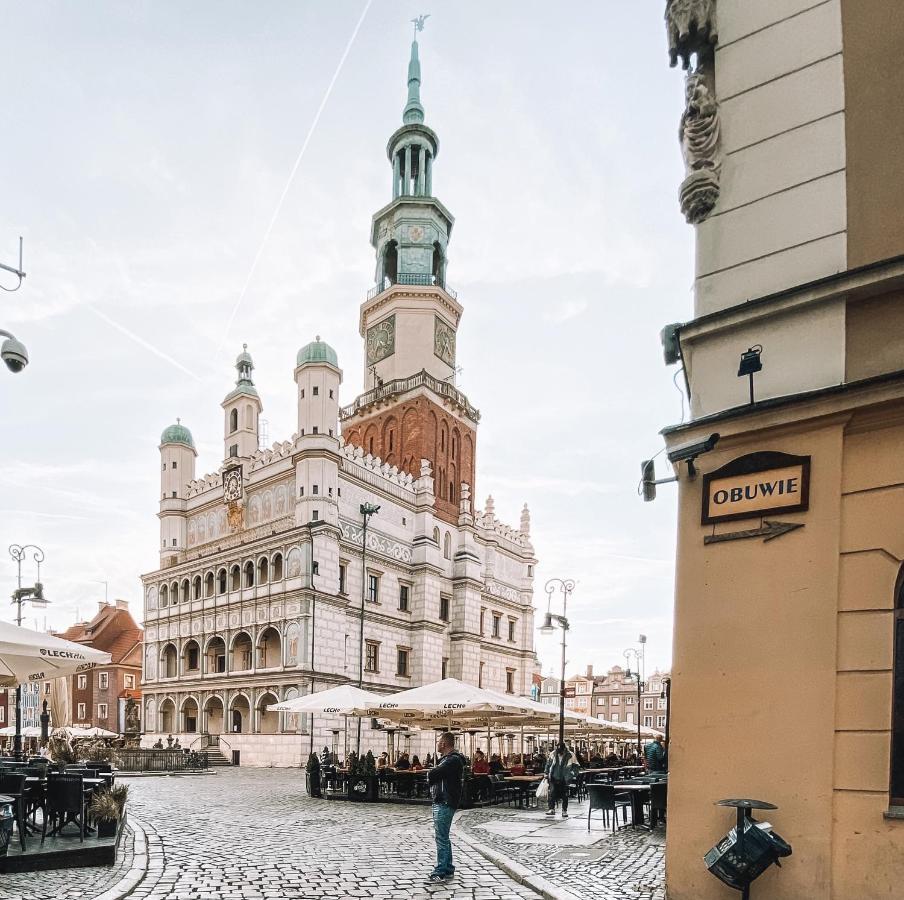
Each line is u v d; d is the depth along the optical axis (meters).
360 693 23.61
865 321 7.93
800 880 7.07
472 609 52.91
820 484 7.73
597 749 53.78
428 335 58.06
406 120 63.69
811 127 8.70
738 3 9.45
